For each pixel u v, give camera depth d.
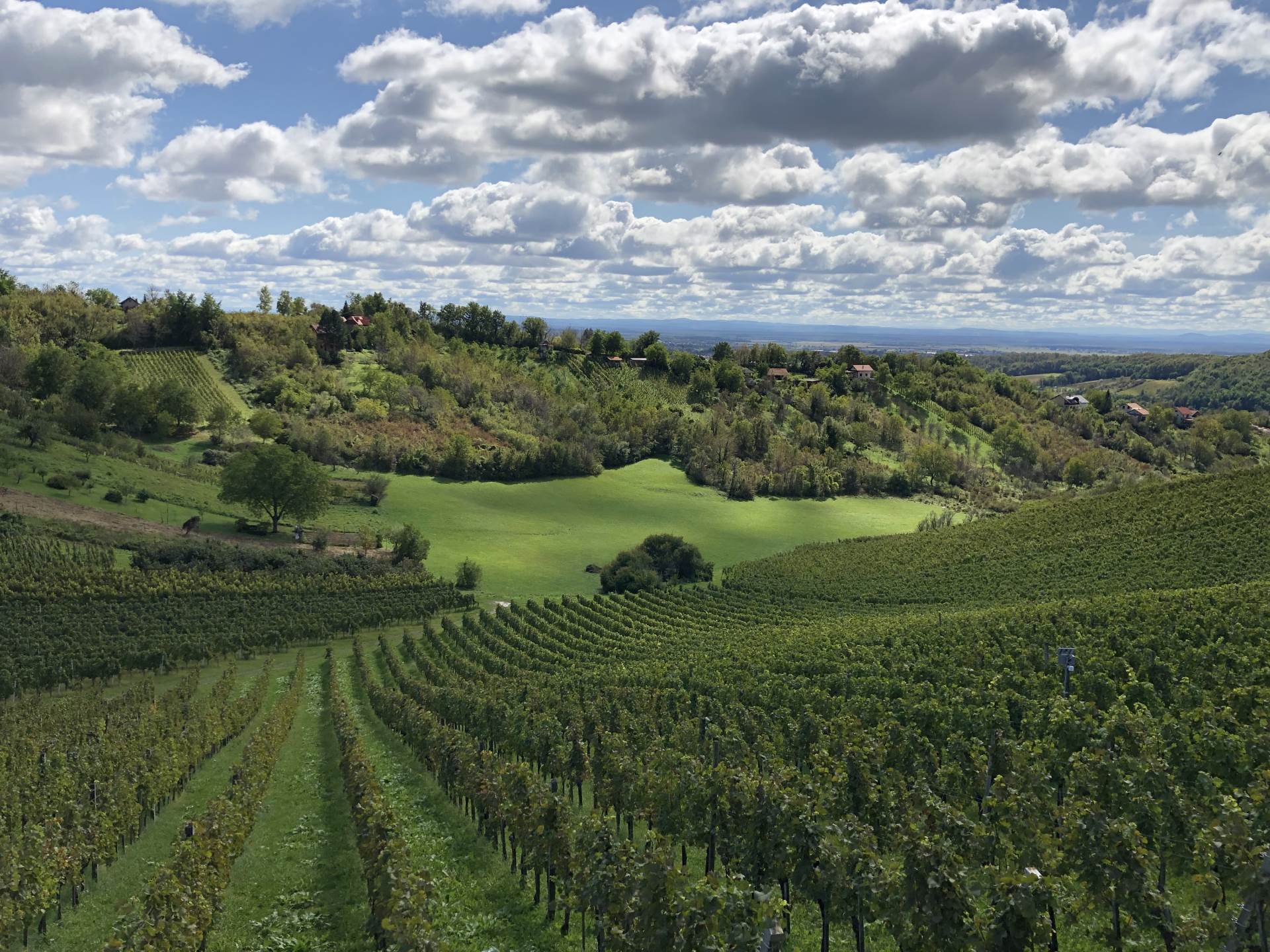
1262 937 14.80
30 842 24.33
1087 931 19.64
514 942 21.00
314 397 168.62
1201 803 22.48
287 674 69.94
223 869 23.72
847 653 52.69
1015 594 80.69
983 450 193.75
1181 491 95.19
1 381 144.12
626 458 167.38
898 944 18.03
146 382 165.88
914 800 24.70
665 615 89.75
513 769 26.69
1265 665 37.44
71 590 78.06
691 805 25.83
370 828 24.50
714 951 16.08
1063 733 29.44
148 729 43.12
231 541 100.31
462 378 195.12
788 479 157.38
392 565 101.94
